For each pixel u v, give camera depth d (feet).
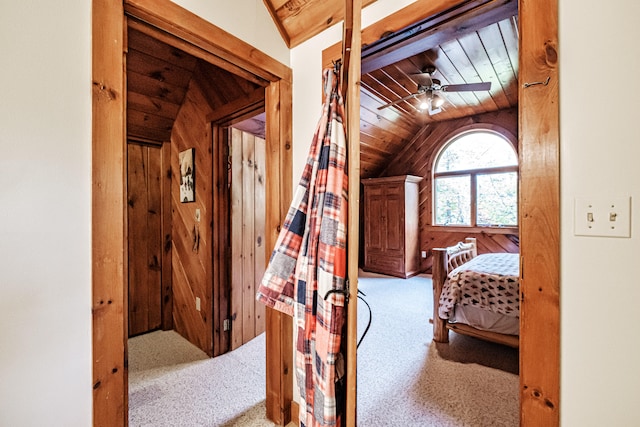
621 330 2.39
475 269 7.56
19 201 2.49
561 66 2.63
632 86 2.36
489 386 6.07
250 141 8.61
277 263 3.87
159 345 8.17
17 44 2.50
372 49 4.42
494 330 7.07
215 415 5.24
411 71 10.07
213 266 7.49
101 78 2.93
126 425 3.06
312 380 3.20
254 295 8.69
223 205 7.68
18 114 2.49
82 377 2.77
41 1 2.61
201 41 4.04
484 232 15.29
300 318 3.43
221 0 4.21
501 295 6.83
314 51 5.02
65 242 2.71
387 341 8.29
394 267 16.61
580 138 2.55
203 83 7.43
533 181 2.73
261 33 4.83
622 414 2.38
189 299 8.46
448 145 16.78
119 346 3.01
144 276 9.02
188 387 6.08
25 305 2.51
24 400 2.48
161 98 7.89
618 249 2.40
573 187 2.57
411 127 16.83
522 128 2.79
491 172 15.31
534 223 2.72
